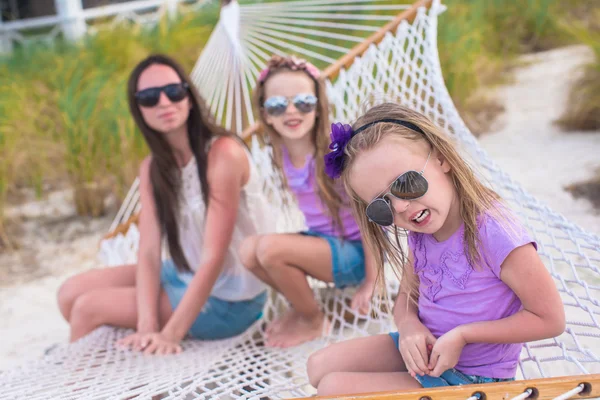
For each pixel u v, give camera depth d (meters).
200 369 2.13
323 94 2.60
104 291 2.66
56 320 3.65
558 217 2.10
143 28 7.25
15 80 6.23
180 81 2.56
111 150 5.01
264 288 2.72
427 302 1.78
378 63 3.02
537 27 6.67
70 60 6.46
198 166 2.57
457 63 5.45
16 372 2.27
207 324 2.63
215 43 3.54
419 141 1.60
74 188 5.10
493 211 1.65
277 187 2.96
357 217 1.75
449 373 1.73
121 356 2.40
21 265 4.45
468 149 2.48
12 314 3.77
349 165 1.64
